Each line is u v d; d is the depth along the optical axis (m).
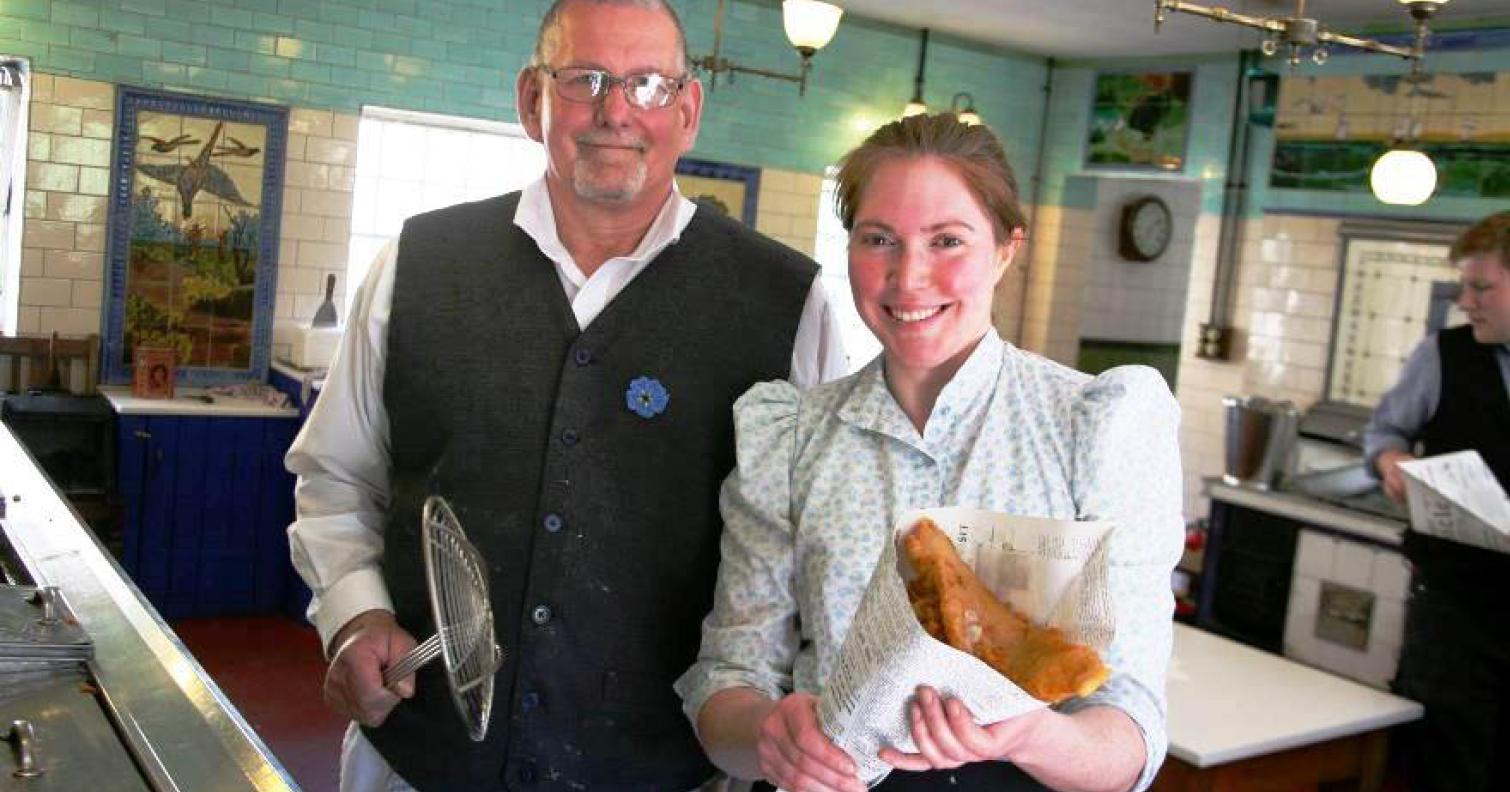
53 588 2.04
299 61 6.95
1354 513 6.38
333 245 7.17
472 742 1.99
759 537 1.71
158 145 6.70
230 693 5.63
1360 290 7.29
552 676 1.98
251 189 6.93
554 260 2.04
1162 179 8.74
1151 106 8.73
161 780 1.46
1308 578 6.47
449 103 7.33
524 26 7.45
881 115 8.66
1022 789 1.58
